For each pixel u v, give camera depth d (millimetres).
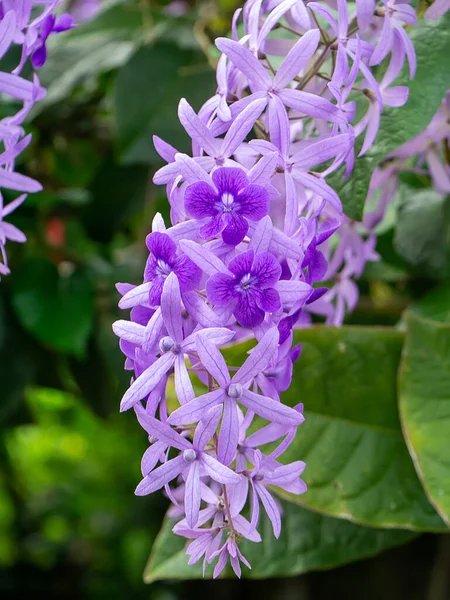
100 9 480
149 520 783
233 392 176
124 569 825
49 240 490
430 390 306
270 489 309
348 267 314
